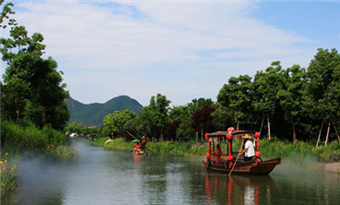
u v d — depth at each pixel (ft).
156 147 167.22
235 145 98.32
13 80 92.27
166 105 186.60
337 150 72.64
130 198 42.04
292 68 101.30
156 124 183.11
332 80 77.92
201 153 122.62
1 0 58.95
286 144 91.56
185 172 70.49
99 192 46.19
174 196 43.27
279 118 116.26
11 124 72.43
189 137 161.68
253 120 119.75
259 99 110.42
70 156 93.04
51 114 112.16
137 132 220.64
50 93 101.65
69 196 43.29
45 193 45.14
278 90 103.04
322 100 77.41
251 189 48.19
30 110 100.32
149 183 54.70
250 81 115.75
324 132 110.32
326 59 78.48
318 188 48.67
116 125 321.11
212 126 138.51
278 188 48.96
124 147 223.30
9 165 46.44
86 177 62.13
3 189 38.58
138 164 89.76
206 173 68.49
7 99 90.89
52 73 102.53
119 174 66.85
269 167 60.85
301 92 96.22
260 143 94.07
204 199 41.24
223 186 51.19
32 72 96.32
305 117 111.65
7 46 94.53
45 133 90.17
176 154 135.95
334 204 38.22
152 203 39.17
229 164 64.69
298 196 42.75
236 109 114.21
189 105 195.42
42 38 99.30
